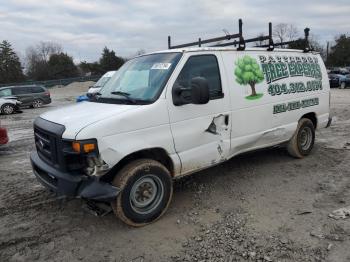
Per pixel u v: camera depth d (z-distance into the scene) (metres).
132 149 4.24
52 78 77.94
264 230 4.30
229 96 5.29
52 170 4.36
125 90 4.93
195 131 4.86
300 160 6.96
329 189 5.48
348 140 8.64
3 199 5.61
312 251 3.82
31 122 15.72
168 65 4.82
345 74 32.09
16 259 3.94
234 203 5.10
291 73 6.48
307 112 6.87
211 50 5.24
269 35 6.11
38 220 4.83
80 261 3.87
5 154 8.88
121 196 4.25
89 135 3.97
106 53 77.56
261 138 5.93
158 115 4.48
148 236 4.30
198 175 6.24
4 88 23.33
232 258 3.77
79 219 4.82
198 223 4.56
